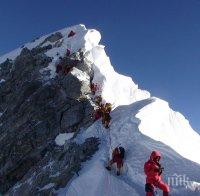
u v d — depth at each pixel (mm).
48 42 34656
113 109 23266
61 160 20266
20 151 24469
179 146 19266
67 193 16828
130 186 15570
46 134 24266
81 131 22297
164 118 20938
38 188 19531
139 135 18531
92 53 29375
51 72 28672
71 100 24844
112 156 17047
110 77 27594
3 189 23953
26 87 28281
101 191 15992
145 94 29125
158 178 13734
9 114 28031
